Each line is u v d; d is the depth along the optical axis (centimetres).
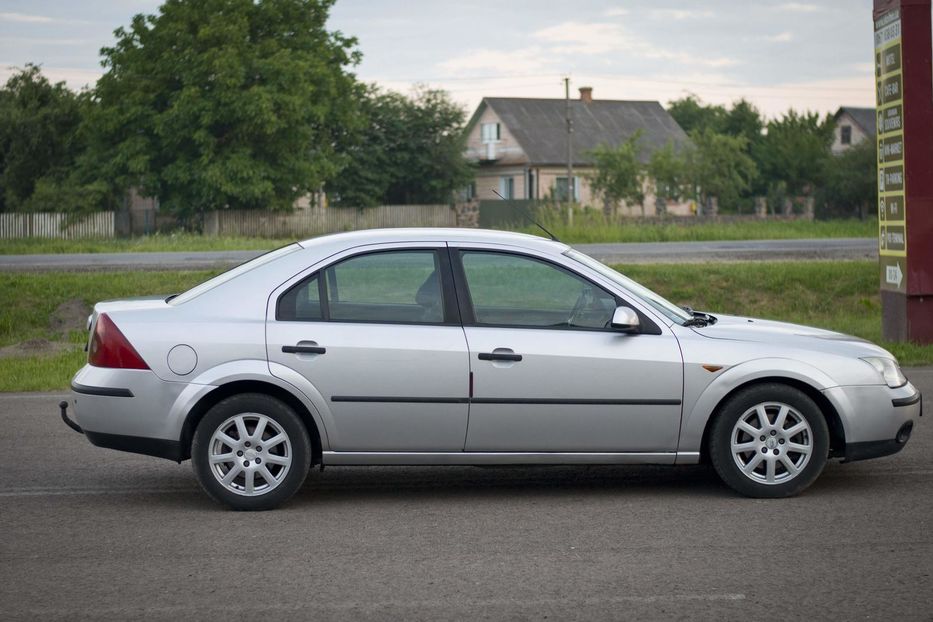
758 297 1958
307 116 4684
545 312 666
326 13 4941
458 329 656
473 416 651
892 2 1361
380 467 792
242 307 657
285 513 648
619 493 695
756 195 6581
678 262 2241
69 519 636
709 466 781
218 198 4562
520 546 568
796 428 663
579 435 657
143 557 552
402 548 566
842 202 5781
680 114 9881
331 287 662
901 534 583
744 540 574
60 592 494
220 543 579
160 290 1903
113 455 832
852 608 462
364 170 5538
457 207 5397
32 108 5178
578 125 6656
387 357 648
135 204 5512
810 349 672
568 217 3634
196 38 4538
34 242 3900
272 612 464
